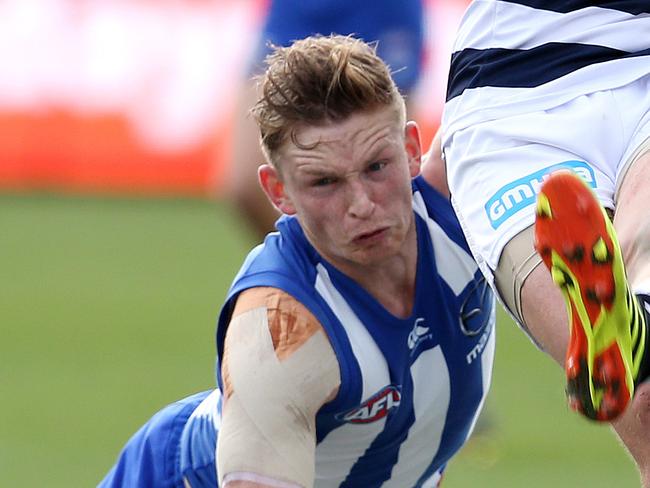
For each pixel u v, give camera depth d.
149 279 38.22
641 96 11.48
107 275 38.75
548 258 9.05
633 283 10.21
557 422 25.42
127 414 25.52
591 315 8.97
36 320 33.50
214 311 34.34
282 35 22.75
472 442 23.44
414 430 12.53
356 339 11.74
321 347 11.54
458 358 12.41
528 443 24.02
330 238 11.48
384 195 11.32
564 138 11.26
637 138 11.18
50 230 45.41
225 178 26.44
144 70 49.97
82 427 24.77
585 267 8.84
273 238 12.25
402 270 11.96
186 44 49.72
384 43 22.94
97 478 21.73
